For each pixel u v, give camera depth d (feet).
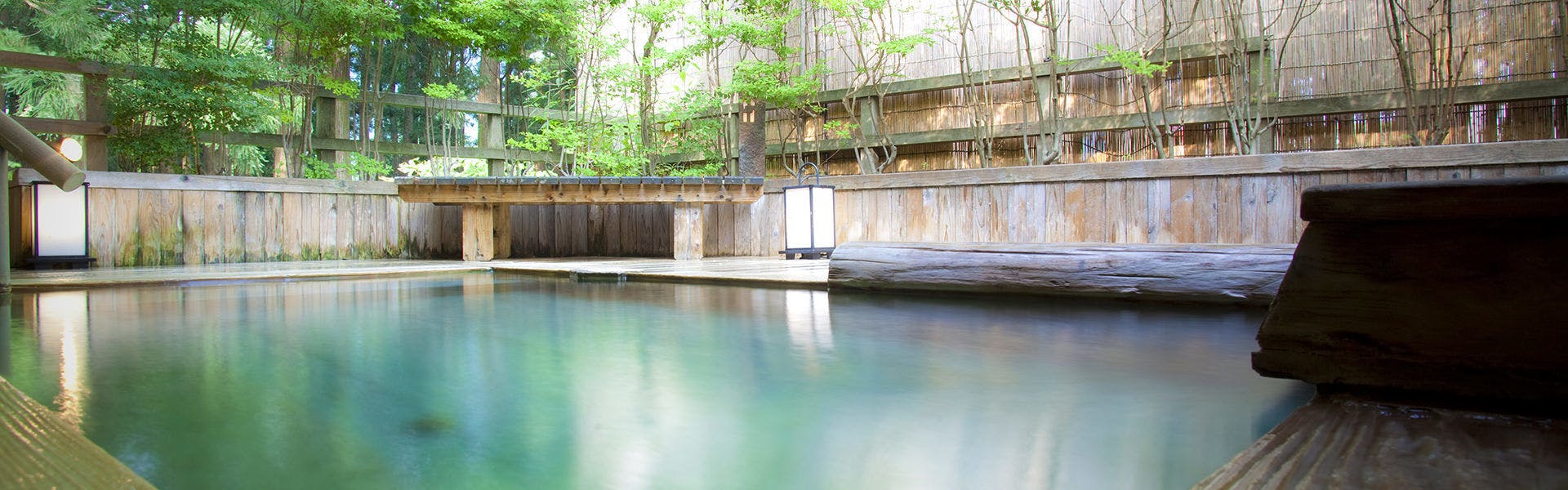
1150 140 25.77
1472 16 21.79
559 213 25.16
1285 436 3.55
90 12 27.45
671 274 15.61
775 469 3.65
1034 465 3.67
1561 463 3.02
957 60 28.25
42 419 4.16
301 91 25.09
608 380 5.85
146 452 3.94
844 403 5.05
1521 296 3.88
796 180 21.91
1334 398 4.32
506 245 23.07
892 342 7.68
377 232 24.02
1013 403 4.99
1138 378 5.79
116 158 22.98
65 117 34.37
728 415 4.73
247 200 21.83
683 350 7.32
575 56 28.55
